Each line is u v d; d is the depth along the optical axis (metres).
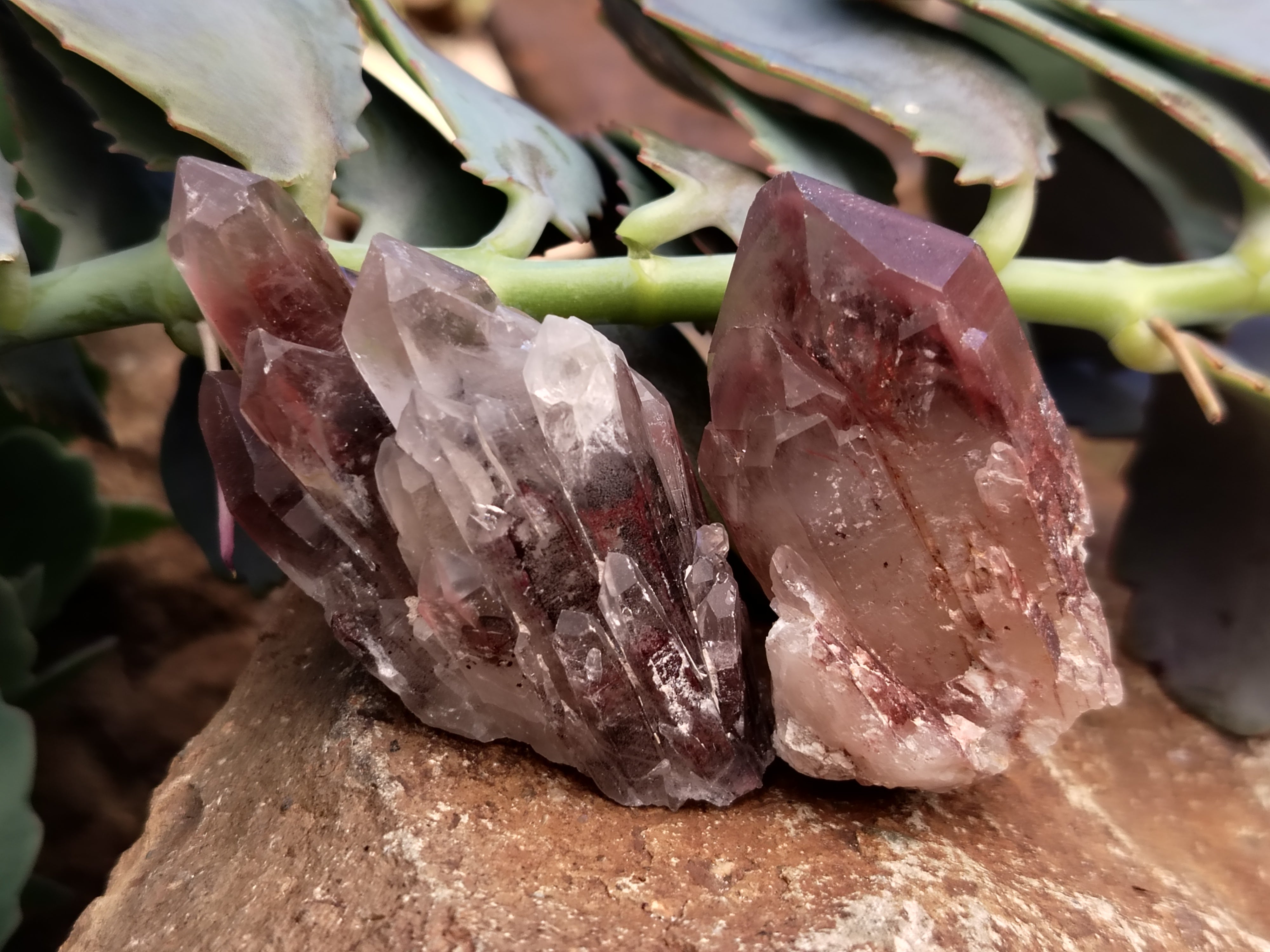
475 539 0.09
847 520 0.09
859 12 0.13
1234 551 0.14
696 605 0.10
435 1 0.29
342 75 0.11
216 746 0.12
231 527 0.13
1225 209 0.14
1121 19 0.11
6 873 0.11
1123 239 0.15
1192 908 0.10
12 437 0.14
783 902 0.09
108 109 0.11
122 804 0.16
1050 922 0.09
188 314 0.11
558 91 0.30
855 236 0.08
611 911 0.08
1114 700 0.10
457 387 0.09
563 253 0.16
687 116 0.29
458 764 0.10
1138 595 0.15
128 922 0.10
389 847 0.09
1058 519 0.09
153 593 0.18
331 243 0.11
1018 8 0.12
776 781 0.11
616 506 0.09
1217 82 0.12
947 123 0.12
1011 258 0.12
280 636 0.13
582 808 0.10
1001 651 0.09
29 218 0.15
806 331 0.09
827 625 0.10
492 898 0.08
